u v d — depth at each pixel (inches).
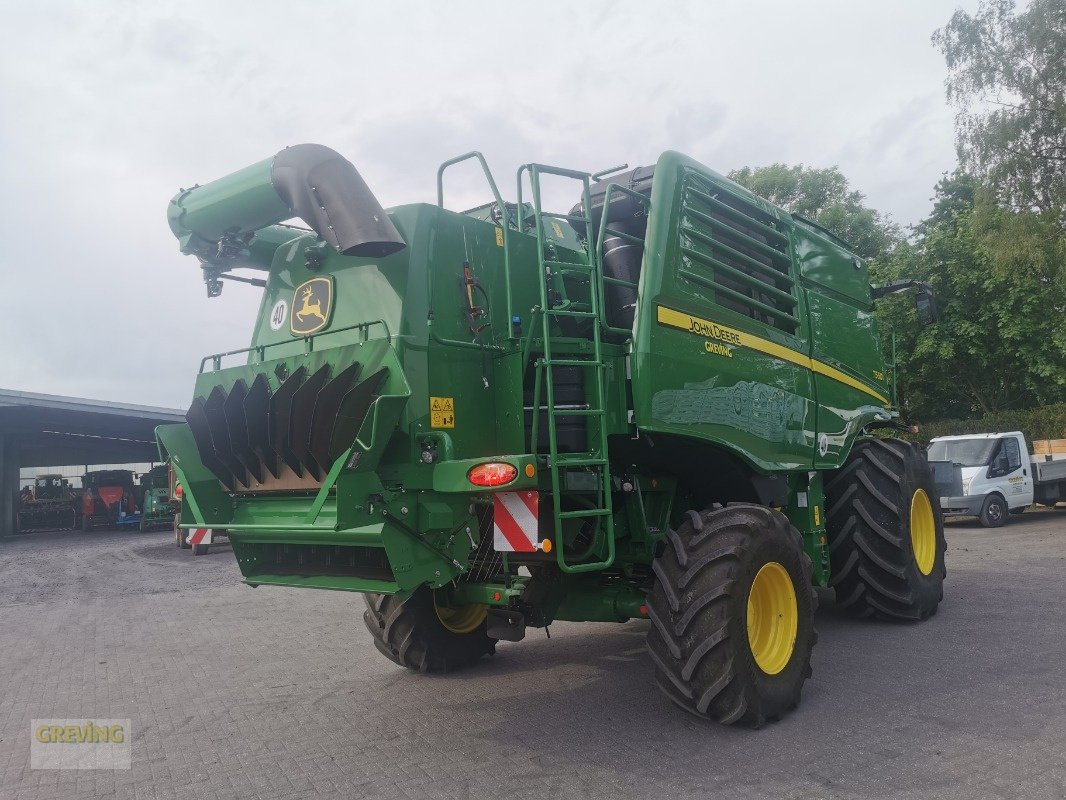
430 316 166.1
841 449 246.4
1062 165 861.8
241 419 178.4
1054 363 995.9
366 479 145.9
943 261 1026.7
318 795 139.1
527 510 154.7
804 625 177.0
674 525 212.2
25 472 1662.2
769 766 140.0
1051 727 151.1
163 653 272.1
